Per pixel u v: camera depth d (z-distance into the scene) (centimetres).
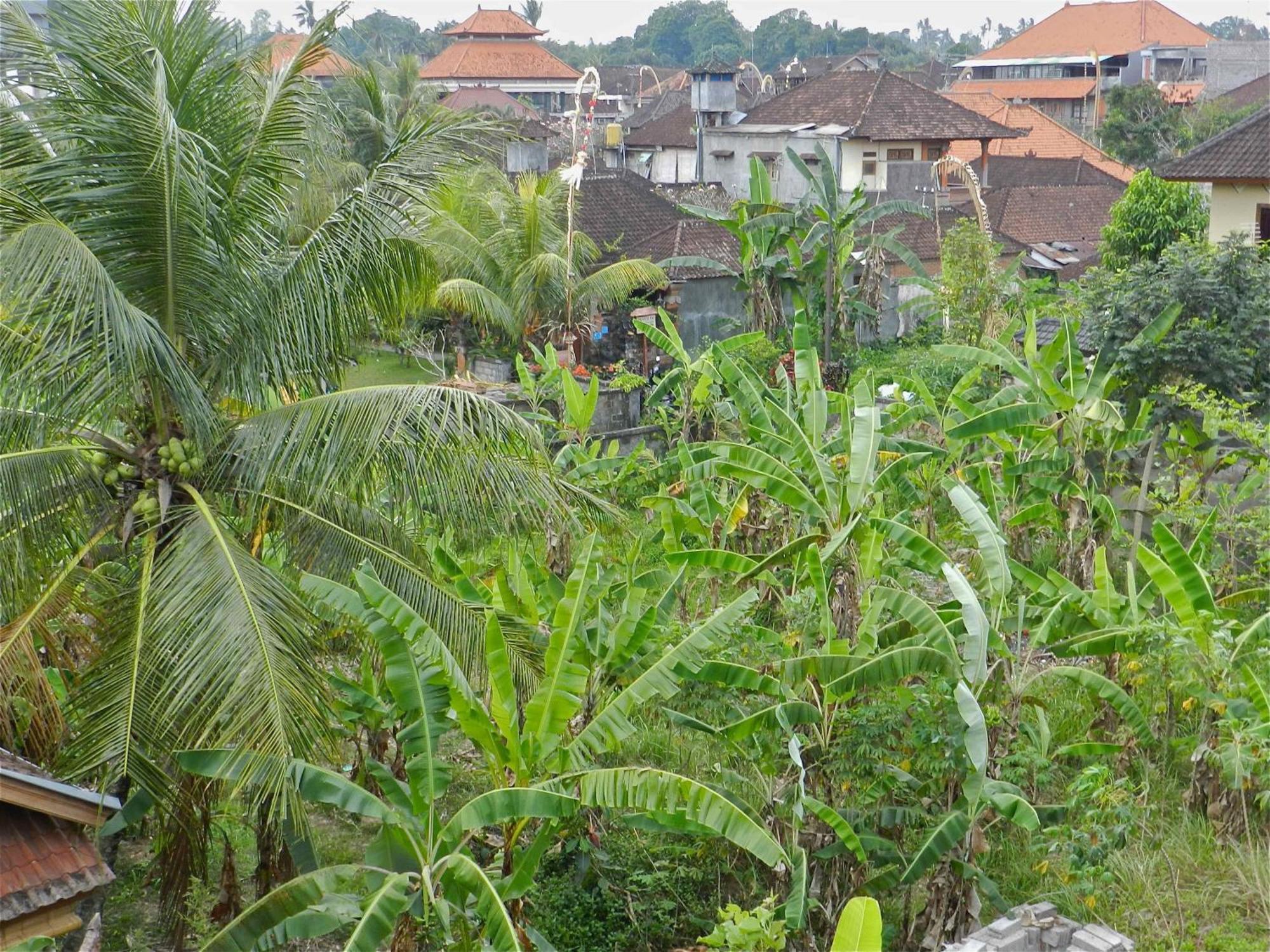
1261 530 1501
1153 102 6269
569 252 2592
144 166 1002
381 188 1173
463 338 3134
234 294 1077
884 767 1027
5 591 992
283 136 1131
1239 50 7094
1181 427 1786
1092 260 4009
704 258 2959
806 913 1023
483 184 3027
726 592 1666
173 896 1077
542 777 923
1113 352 1859
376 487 1091
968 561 1569
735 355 2494
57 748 1031
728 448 1203
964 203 4325
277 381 1130
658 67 13488
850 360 2959
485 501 1094
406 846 879
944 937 1026
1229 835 1155
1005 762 1079
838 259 2866
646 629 1002
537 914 1095
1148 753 1310
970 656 984
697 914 1109
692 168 5569
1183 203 3381
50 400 995
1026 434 1571
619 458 1780
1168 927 1024
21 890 838
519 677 1076
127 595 1016
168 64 1050
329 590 900
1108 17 9825
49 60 1028
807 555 1052
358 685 1184
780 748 1070
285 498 1080
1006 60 9888
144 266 1048
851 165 4609
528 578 1145
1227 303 1781
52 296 958
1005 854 1162
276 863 1133
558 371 2006
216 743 934
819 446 1367
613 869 1135
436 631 1012
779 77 7819
